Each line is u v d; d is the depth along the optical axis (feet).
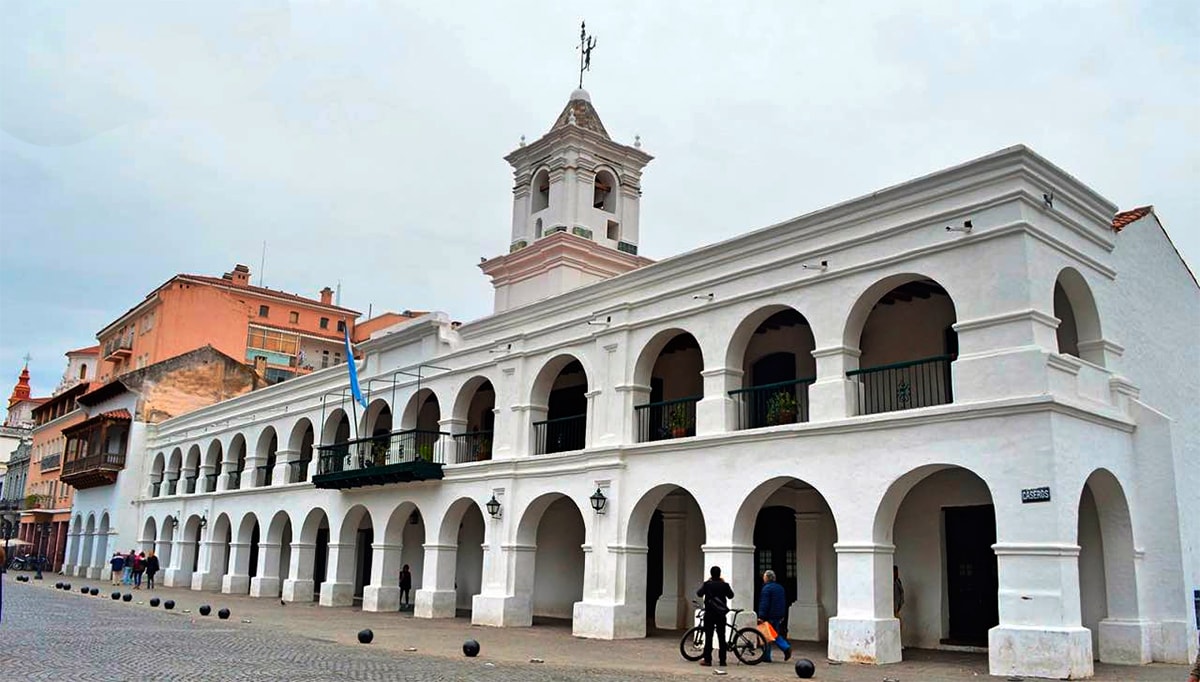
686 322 59.47
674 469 57.82
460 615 79.77
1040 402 41.70
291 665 40.32
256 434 109.29
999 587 42.06
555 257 82.28
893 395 56.29
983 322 44.78
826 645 55.47
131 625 59.52
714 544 54.29
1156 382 53.47
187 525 121.19
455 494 75.61
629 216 88.53
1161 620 46.19
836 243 51.55
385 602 81.97
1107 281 50.37
